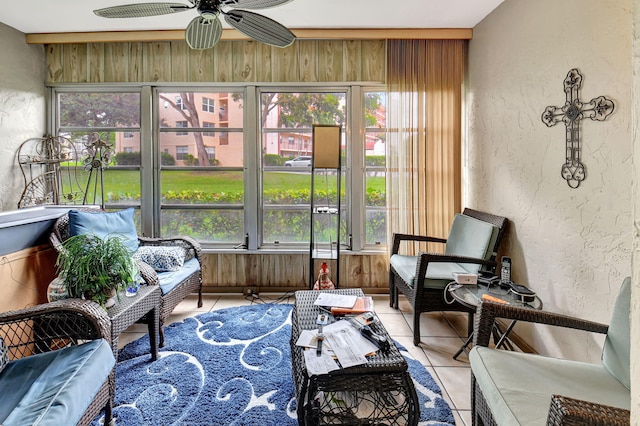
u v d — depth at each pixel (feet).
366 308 6.18
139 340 8.02
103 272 6.05
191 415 5.56
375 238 11.42
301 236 11.50
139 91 11.10
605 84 5.65
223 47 10.97
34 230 7.07
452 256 7.96
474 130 10.30
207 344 7.82
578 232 6.23
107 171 11.31
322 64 10.98
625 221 5.33
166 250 9.07
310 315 6.04
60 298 6.37
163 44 10.94
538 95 7.32
